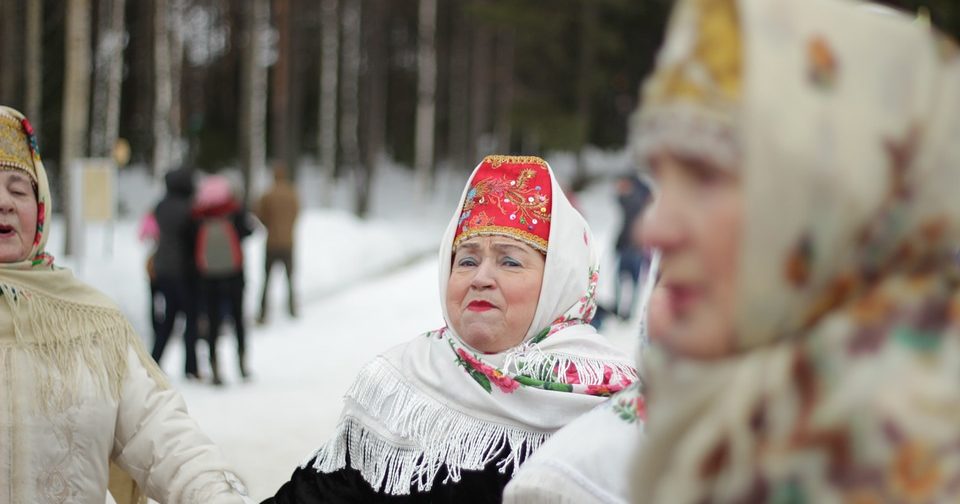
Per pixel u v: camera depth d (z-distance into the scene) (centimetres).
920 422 90
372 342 1089
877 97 95
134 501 261
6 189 246
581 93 3594
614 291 1377
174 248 845
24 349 240
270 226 1222
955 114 96
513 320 262
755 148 93
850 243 95
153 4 3066
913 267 96
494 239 265
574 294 270
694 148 96
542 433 254
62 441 238
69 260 1285
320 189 3622
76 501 239
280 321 1252
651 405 105
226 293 849
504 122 3644
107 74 2570
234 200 865
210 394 805
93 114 2814
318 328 1195
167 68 2473
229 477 243
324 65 3166
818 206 93
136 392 249
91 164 1254
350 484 261
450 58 4141
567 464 178
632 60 3788
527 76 3888
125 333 254
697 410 100
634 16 3647
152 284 864
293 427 679
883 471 90
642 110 101
